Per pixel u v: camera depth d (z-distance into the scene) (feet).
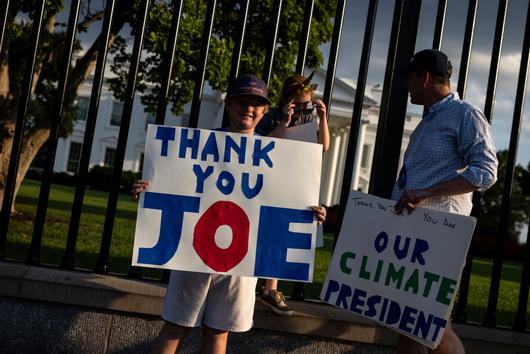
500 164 111.24
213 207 9.40
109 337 10.93
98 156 149.79
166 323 9.61
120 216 37.76
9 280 10.70
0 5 11.67
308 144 9.56
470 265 11.58
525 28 11.48
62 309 10.90
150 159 9.39
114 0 11.37
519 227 115.96
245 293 9.46
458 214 9.21
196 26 31.12
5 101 31.50
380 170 11.42
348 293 9.83
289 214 9.48
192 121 11.18
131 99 11.27
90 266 17.48
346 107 119.65
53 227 26.78
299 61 11.39
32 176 114.62
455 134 9.29
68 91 33.88
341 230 9.96
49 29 31.86
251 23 32.99
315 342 11.07
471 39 11.45
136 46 11.30
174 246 9.31
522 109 11.35
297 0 34.94
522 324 11.52
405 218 9.57
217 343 9.62
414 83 9.77
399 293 9.53
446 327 9.73
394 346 11.09
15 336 10.84
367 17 11.42
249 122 9.68
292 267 9.43
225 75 32.27
